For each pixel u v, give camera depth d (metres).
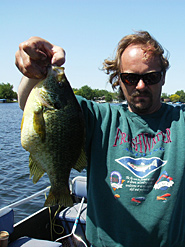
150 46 0.78
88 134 0.82
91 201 0.79
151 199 0.74
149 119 0.81
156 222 0.73
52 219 1.66
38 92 0.74
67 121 0.75
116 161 0.78
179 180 0.75
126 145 0.78
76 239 1.47
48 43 0.73
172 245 0.75
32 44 0.69
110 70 1.00
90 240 0.79
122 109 0.85
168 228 0.73
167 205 0.73
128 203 0.75
